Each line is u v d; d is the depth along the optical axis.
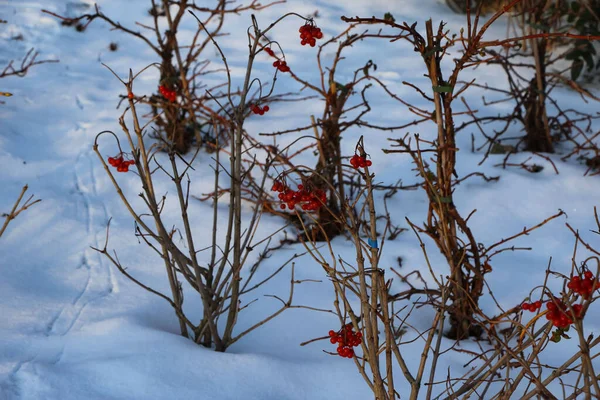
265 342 3.21
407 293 3.32
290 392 2.82
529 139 5.04
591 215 4.36
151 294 3.50
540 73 4.86
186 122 4.87
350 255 3.94
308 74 6.27
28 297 3.34
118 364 2.82
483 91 6.02
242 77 6.18
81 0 7.27
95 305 3.35
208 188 4.57
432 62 2.98
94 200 4.35
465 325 3.25
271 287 3.64
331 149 4.02
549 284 3.71
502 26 7.18
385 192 4.59
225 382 2.81
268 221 4.24
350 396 2.82
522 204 4.48
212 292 2.98
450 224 3.12
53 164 4.66
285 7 7.61
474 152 5.07
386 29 7.23
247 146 5.01
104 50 6.58
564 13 5.92
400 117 5.54
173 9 7.41
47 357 2.90
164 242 2.87
